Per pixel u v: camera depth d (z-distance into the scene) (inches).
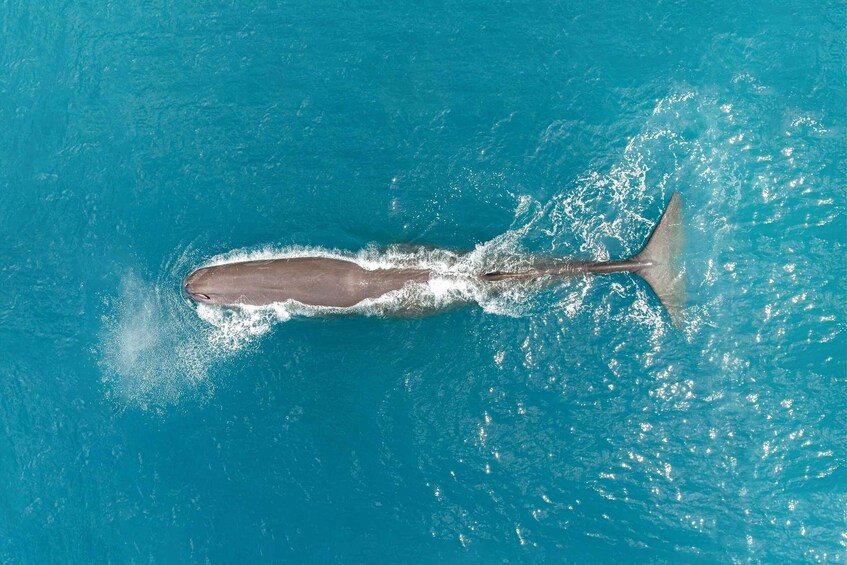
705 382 1053.2
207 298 1100.5
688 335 1060.5
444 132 1134.4
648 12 1141.1
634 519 1023.6
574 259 1085.8
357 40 1161.4
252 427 1092.5
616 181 1105.4
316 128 1147.9
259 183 1147.9
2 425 1123.3
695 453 1038.4
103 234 1160.2
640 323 1064.8
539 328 1075.3
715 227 1081.4
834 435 1023.6
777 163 1088.2
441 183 1128.2
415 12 1162.0
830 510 1000.2
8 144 1182.3
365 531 1044.5
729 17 1129.4
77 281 1158.3
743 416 1041.5
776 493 1015.6
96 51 1184.8
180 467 1088.8
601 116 1119.6
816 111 1090.7
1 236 1174.3
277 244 1139.3
